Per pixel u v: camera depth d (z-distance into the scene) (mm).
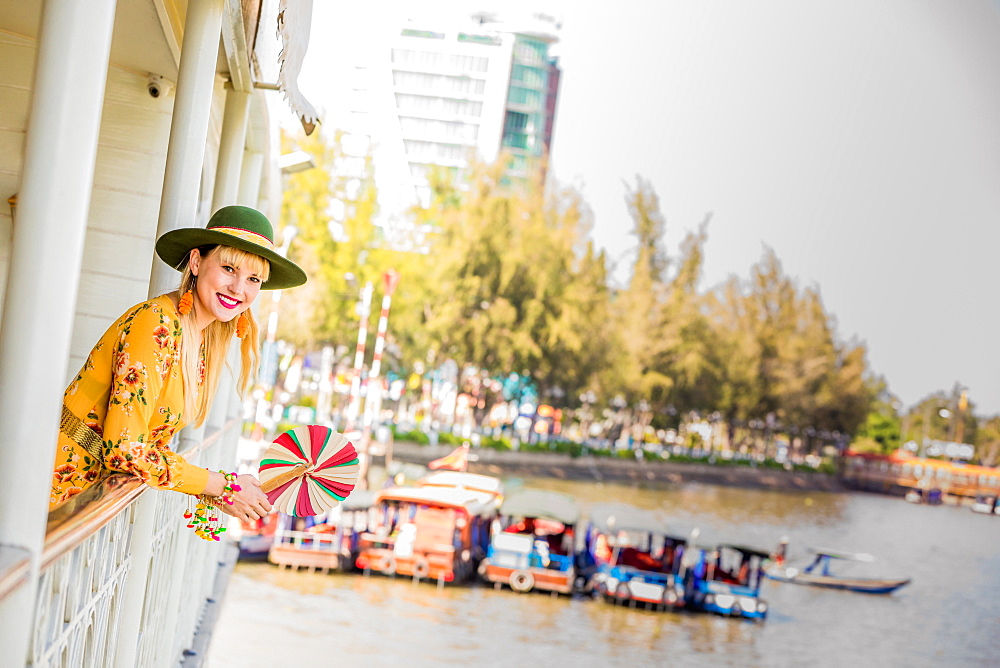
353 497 23109
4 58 5211
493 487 25672
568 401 50625
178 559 4582
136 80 5535
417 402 45000
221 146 4797
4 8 4863
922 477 63719
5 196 5191
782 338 62844
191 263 2713
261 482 2713
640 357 54812
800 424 63531
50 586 1915
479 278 45688
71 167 1782
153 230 5602
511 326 46781
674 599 23344
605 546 26688
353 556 23094
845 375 65562
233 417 7953
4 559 1636
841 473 63719
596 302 51375
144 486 2789
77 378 2541
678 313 57094
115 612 2834
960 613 30016
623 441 53594
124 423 2441
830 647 22750
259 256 2766
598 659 18516
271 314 33562
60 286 1783
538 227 48344
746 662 20078
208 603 7824
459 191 45844
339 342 42688
